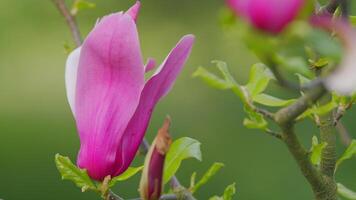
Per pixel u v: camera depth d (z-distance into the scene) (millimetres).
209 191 2354
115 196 939
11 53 3580
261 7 773
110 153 935
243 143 2586
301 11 779
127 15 912
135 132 937
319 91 824
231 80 896
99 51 917
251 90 913
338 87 779
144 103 931
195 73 869
